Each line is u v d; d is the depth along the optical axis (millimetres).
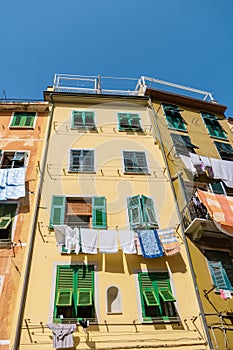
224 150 16453
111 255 10344
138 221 11391
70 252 10047
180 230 11484
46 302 8984
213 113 19875
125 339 8500
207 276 10336
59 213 11398
